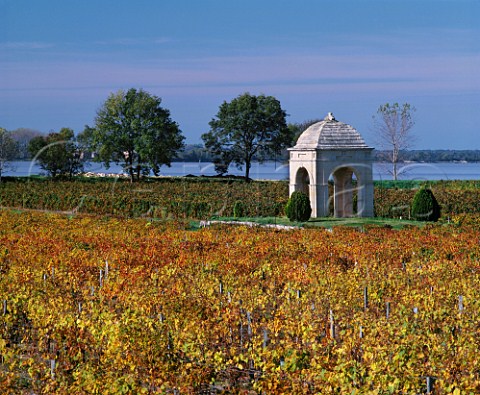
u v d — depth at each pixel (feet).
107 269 96.63
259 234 138.10
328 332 74.23
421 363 61.62
